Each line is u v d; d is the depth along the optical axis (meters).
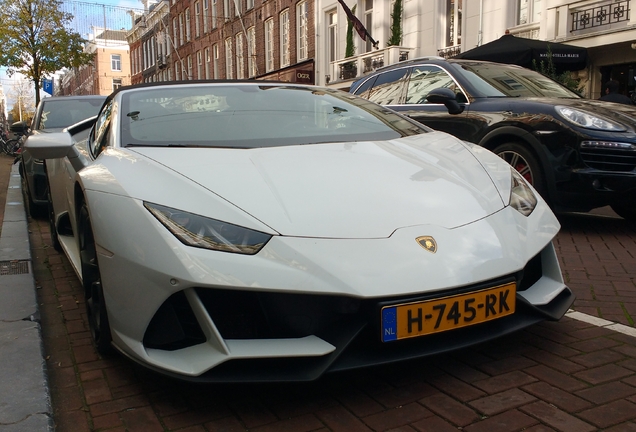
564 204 4.78
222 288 1.96
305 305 2.03
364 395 2.20
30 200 6.47
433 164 2.66
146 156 2.51
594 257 4.24
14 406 2.10
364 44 20.11
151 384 2.34
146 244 2.07
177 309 2.07
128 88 3.40
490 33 14.61
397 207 2.24
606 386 2.21
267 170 2.39
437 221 2.23
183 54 40.72
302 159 2.53
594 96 12.59
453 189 2.44
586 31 12.00
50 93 25.09
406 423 2.00
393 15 17.73
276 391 2.25
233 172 2.34
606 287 3.51
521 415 2.02
